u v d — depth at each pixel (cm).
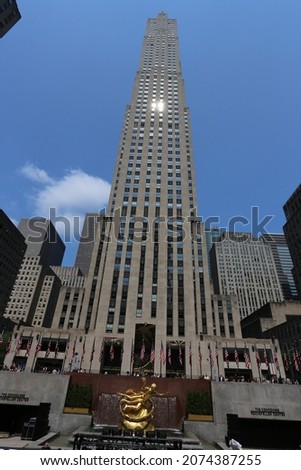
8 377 3638
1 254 13100
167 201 8869
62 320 9400
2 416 3431
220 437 3212
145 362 6525
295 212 13100
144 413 2816
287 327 10544
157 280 7494
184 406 3731
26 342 7344
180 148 10194
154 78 12825
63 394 3569
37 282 16912
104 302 7181
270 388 3584
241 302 17925
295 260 12975
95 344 6575
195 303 8512
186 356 6569
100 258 9369
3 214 13212
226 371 7531
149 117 11119
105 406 3600
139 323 6881
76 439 2067
